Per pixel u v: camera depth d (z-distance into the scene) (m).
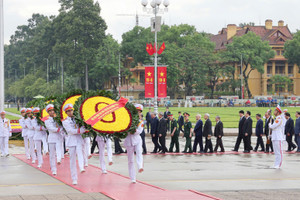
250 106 119.75
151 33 132.38
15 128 34.84
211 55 127.44
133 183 15.57
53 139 17.61
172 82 124.88
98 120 15.07
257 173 18.69
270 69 142.00
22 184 15.49
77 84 140.12
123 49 130.75
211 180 16.66
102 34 129.62
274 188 14.77
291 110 91.62
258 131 28.53
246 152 27.94
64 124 15.39
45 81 146.62
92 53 126.00
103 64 126.38
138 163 15.70
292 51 133.75
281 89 140.50
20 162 22.48
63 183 15.70
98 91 16.03
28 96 152.50
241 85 126.81
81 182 15.81
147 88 47.25
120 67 128.25
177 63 127.06
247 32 145.25
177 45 134.50
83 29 127.69
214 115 73.56
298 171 19.38
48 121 17.64
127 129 15.23
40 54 162.12
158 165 21.42
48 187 14.75
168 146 32.59
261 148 29.53
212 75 130.75
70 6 136.62
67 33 130.75
